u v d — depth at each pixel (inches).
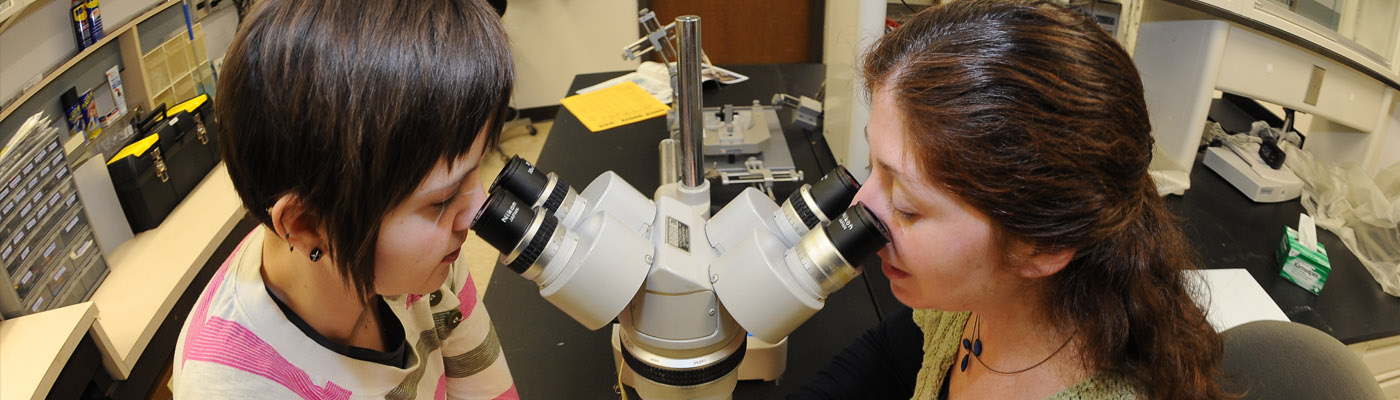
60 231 55.9
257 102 17.7
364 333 28.1
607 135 72.7
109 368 53.4
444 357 34.6
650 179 63.6
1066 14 21.0
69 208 57.0
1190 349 24.4
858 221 24.6
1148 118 21.6
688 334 28.5
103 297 60.7
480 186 22.7
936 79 20.4
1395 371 47.0
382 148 17.7
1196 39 52.2
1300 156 59.1
